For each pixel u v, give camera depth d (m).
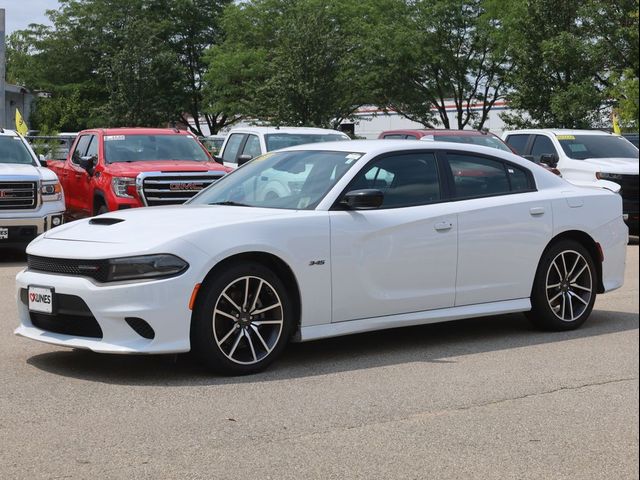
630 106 16.23
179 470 4.45
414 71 48.50
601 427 5.21
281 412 5.47
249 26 53.09
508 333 8.05
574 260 8.16
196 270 6.12
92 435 5.00
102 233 6.46
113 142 15.02
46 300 6.32
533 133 18.36
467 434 5.07
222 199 7.36
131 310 6.00
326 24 37.75
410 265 7.13
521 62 34.81
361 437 5.00
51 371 6.48
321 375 6.42
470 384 6.18
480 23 45.88
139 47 48.78
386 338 7.82
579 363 6.84
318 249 6.66
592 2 31.52
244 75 52.22
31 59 66.94
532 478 4.40
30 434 5.00
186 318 6.11
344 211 6.88
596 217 8.29
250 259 6.47
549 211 7.96
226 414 5.43
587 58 32.59
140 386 6.06
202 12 64.94
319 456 4.68
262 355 6.48
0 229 13.05
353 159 7.18
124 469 4.46
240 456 4.67
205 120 71.94
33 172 13.38
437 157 7.54
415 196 7.29
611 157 17.56
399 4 47.66
